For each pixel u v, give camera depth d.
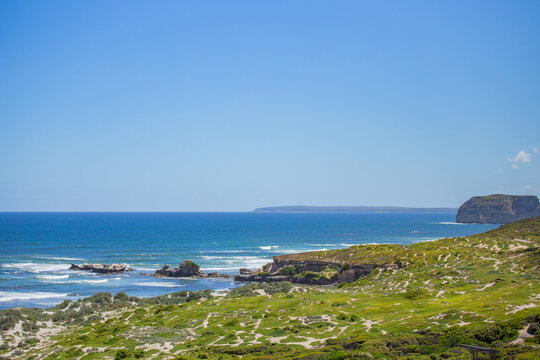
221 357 41.78
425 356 33.91
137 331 56.00
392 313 53.91
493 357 30.28
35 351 53.69
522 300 48.62
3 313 69.12
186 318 61.72
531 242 106.19
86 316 73.62
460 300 55.00
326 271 108.88
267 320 56.56
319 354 37.78
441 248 102.50
